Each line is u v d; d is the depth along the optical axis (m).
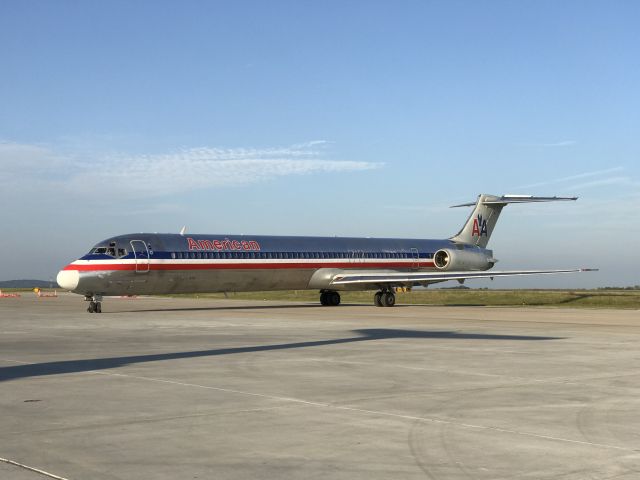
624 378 14.32
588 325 30.08
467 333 25.48
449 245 56.81
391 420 10.16
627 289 106.00
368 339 22.98
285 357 17.86
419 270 54.75
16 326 29.38
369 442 8.86
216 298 76.06
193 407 11.09
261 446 8.65
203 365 16.28
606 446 8.70
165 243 41.81
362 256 51.44
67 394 12.30
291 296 77.44
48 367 15.95
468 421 10.11
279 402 11.53
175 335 24.64
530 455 8.27
